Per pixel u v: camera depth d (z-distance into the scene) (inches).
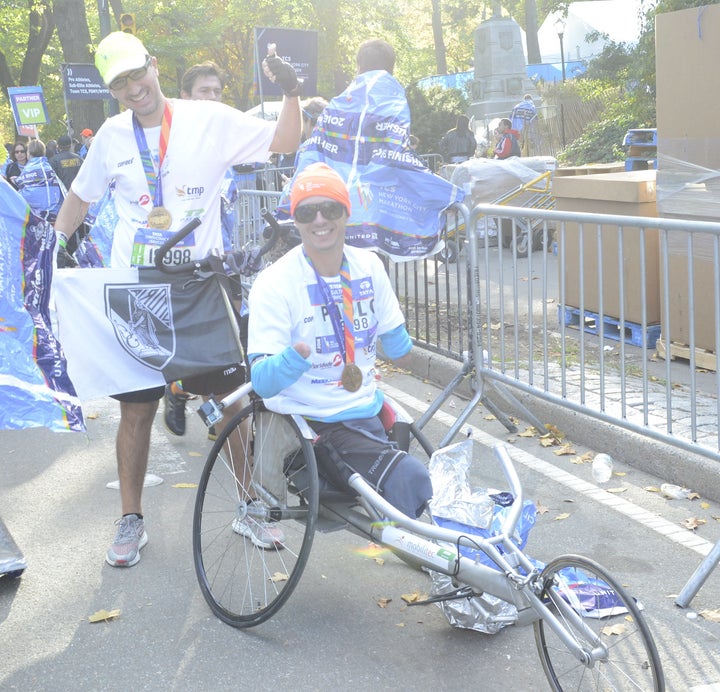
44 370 150.1
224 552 165.2
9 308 147.2
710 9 231.8
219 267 157.6
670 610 142.7
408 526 127.0
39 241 149.5
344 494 137.7
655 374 244.1
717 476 179.0
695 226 160.1
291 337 132.6
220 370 162.1
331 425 136.2
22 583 158.1
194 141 156.9
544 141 916.0
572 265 295.4
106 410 254.7
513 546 122.3
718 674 126.1
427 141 893.2
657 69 249.1
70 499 194.4
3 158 1074.1
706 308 246.4
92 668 132.7
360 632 140.1
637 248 269.0
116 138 156.5
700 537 166.4
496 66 1047.0
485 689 125.2
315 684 127.2
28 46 1170.6
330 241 130.6
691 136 242.8
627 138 455.8
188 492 194.9
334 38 1243.8
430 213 215.3
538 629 124.0
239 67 1330.0
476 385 219.8
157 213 156.9
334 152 212.7
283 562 161.5
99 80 753.0
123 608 149.2
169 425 221.0
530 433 220.5
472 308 216.7
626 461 200.5
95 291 152.9
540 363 251.8
